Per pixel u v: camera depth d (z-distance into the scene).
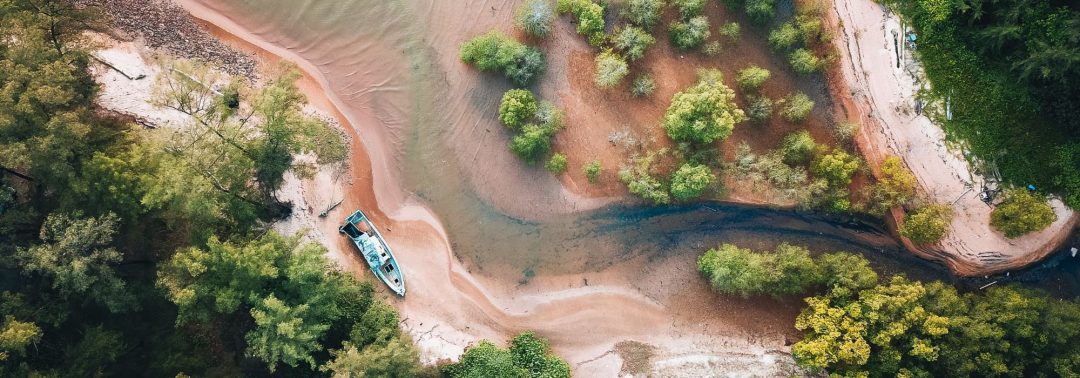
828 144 45.62
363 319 44.56
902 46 43.66
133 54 47.97
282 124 41.28
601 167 48.09
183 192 38.66
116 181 38.78
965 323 41.62
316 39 49.88
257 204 45.22
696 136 44.84
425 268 49.28
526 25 47.16
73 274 36.88
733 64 46.59
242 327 45.94
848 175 43.97
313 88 49.97
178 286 39.19
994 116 42.91
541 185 48.91
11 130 37.34
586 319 49.16
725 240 48.91
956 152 43.56
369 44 49.69
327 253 48.28
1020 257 44.56
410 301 48.69
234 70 49.41
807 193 44.56
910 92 43.78
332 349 44.91
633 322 49.09
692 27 45.44
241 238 41.88
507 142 48.84
